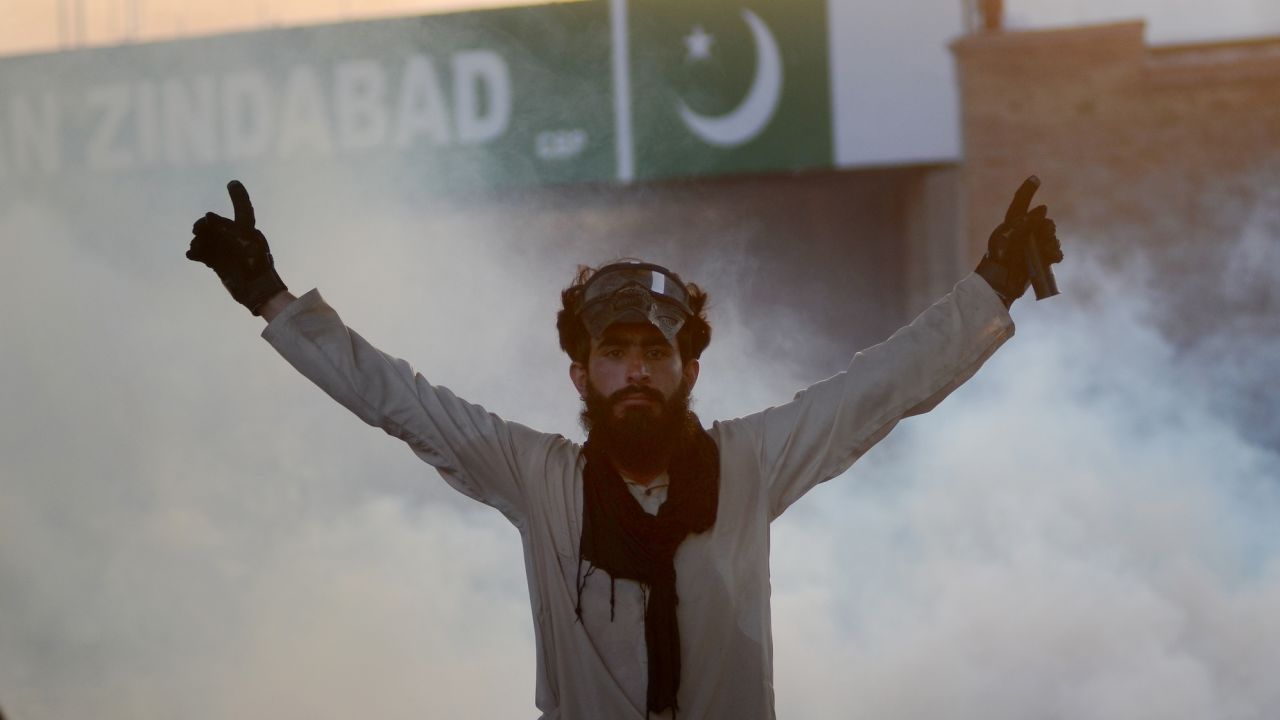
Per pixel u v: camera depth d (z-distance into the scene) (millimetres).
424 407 2236
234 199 2236
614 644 2150
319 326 2207
